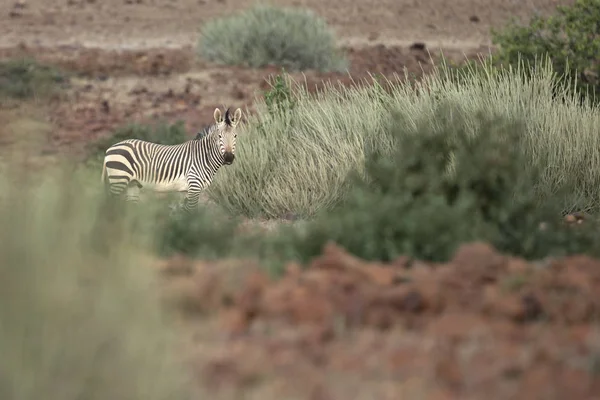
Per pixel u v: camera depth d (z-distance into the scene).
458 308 22.75
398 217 29.56
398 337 20.92
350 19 122.38
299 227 33.31
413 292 22.91
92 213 19.98
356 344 20.41
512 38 55.56
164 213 31.91
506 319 22.52
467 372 18.72
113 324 16.53
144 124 63.47
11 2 124.00
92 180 29.78
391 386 18.02
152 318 17.20
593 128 44.03
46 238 18.00
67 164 22.59
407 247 28.47
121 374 16.03
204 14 123.00
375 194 32.03
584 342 20.55
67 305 16.61
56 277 17.03
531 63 53.53
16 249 17.36
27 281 16.75
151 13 122.50
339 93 52.41
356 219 29.47
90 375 15.91
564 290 24.55
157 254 27.66
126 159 43.47
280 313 22.19
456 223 29.23
